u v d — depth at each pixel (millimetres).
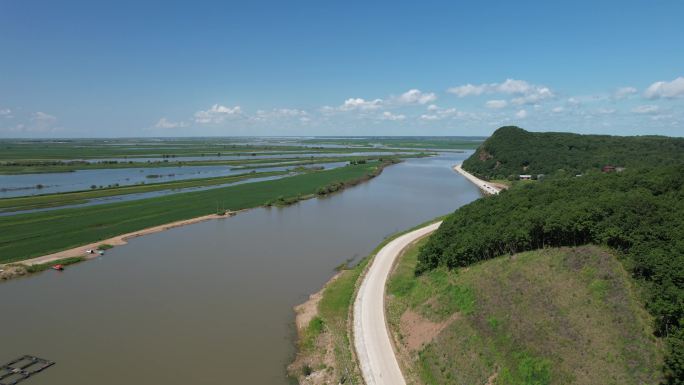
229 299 60312
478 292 47688
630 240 43500
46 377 41844
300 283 66562
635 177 68562
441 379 38750
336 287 62656
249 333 50781
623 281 40156
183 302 59219
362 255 80938
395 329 48906
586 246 47125
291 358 45781
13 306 57906
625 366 32844
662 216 46719
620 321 36469
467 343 41250
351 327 49656
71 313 55750
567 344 36375
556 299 41594
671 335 32719
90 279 67938
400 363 42094
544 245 51594
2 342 48469
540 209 58125
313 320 52719
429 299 52000
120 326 52312
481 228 60938
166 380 41562
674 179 62156
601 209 49312
